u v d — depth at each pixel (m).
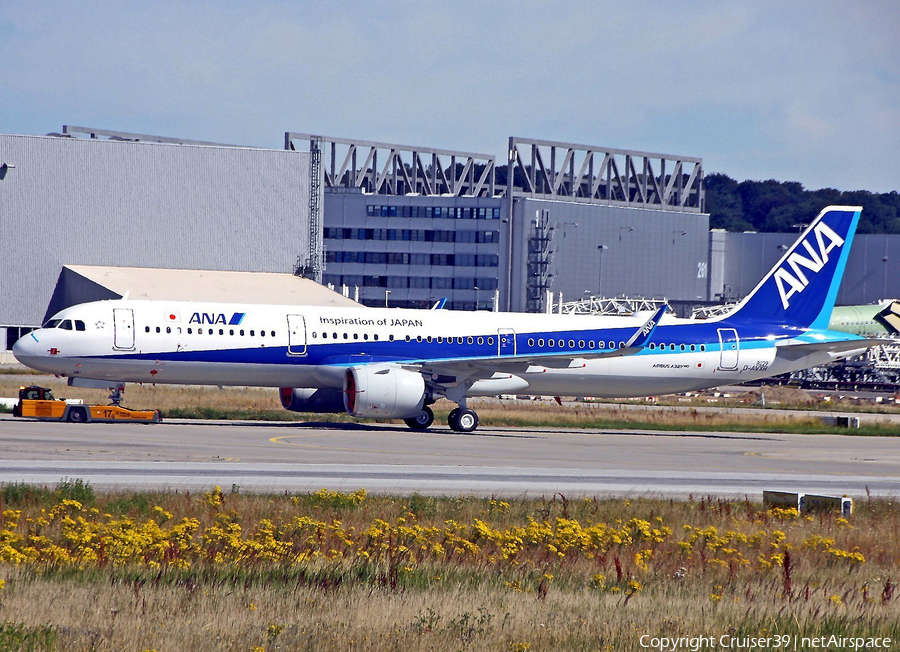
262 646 49.44
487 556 78.38
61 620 52.88
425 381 191.38
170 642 49.38
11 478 106.88
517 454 154.00
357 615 56.12
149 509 90.94
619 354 192.88
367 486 113.88
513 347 199.12
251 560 72.31
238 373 183.38
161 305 181.50
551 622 56.97
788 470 149.00
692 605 63.50
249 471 120.06
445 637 52.47
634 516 101.06
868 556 88.56
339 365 187.25
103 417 176.12
